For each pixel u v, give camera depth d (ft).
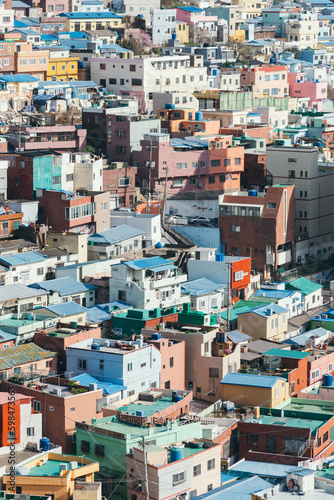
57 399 549.95
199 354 638.12
